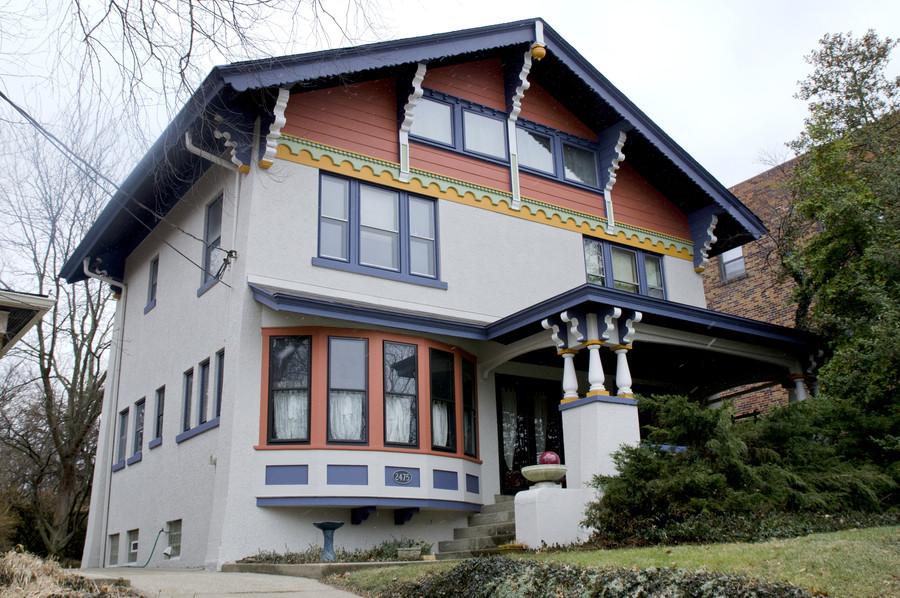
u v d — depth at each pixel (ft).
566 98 58.44
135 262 60.90
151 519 49.44
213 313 45.85
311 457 41.11
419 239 49.62
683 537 32.76
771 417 40.52
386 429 42.96
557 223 55.98
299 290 44.01
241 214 44.68
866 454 40.81
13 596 21.06
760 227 61.62
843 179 49.29
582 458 40.50
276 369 42.37
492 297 51.11
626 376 42.06
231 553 39.11
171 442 48.52
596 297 40.60
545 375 53.98
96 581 27.25
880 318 41.75
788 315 69.05
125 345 60.08
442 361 46.50
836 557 24.59
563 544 37.93
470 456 46.93
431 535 45.34
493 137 54.65
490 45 51.44
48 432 80.79
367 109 49.44
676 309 43.83
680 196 62.44
